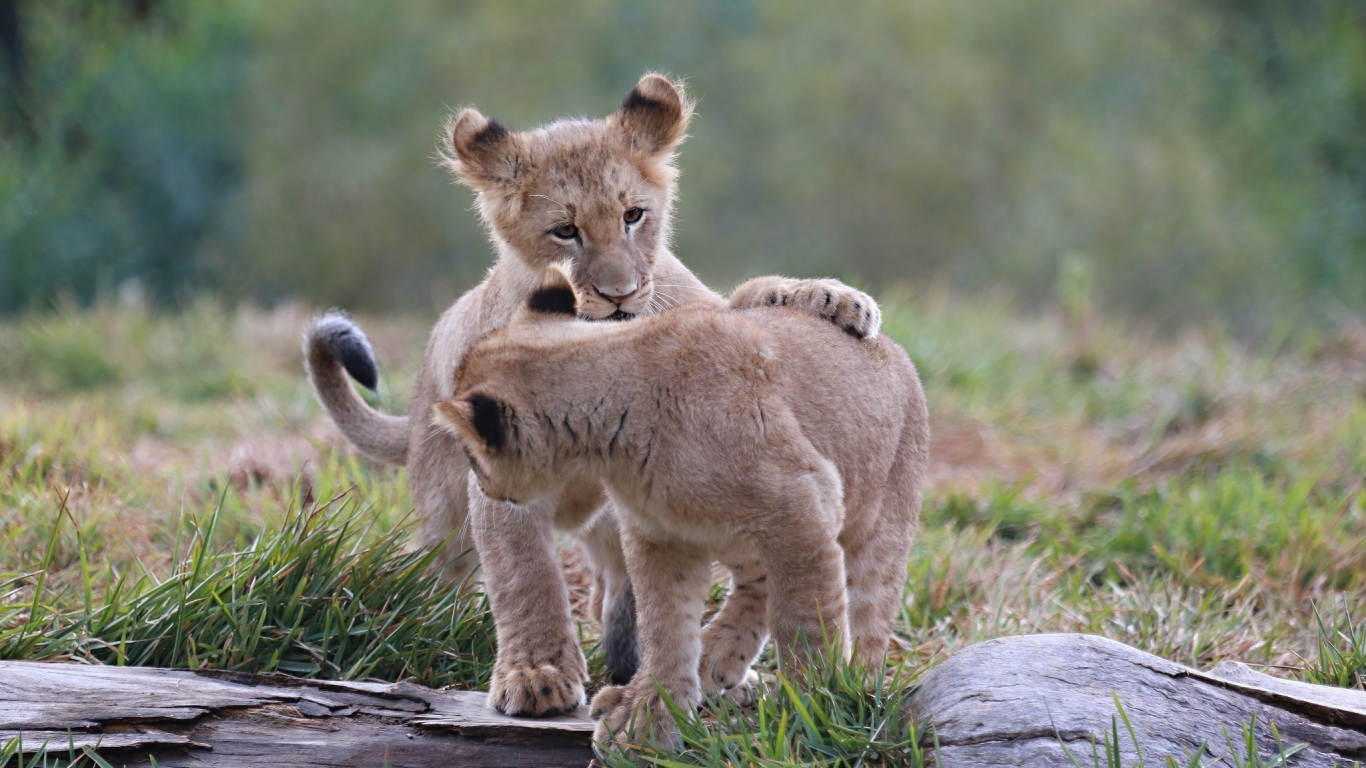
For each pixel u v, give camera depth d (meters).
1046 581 9.62
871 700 6.02
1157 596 9.15
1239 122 35.22
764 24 34.41
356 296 32.75
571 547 9.69
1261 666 7.88
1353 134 36.34
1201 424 15.37
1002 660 5.81
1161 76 34.09
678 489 6.25
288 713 6.11
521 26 33.66
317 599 7.25
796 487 6.19
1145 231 30.98
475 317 8.87
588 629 8.47
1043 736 5.41
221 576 7.21
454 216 32.81
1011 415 16.14
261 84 34.03
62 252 31.48
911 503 7.75
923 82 32.56
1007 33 33.12
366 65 33.53
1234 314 29.92
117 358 19.69
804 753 5.77
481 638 7.60
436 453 8.49
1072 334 21.19
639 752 6.09
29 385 18.84
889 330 18.44
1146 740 5.40
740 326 6.62
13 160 32.84
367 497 9.94
